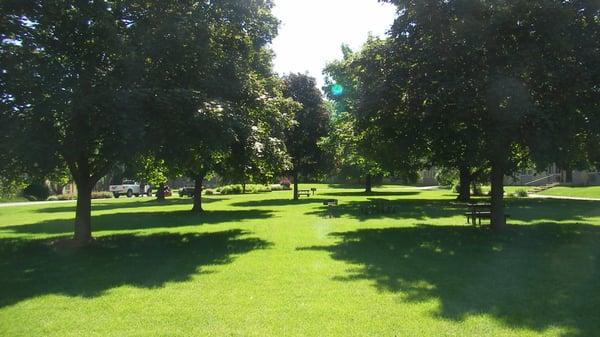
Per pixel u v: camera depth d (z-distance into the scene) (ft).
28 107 39.34
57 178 53.72
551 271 30.25
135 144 38.65
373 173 122.72
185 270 32.58
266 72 63.31
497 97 41.60
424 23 47.62
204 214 81.82
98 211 92.43
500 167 49.49
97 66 42.65
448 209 83.35
